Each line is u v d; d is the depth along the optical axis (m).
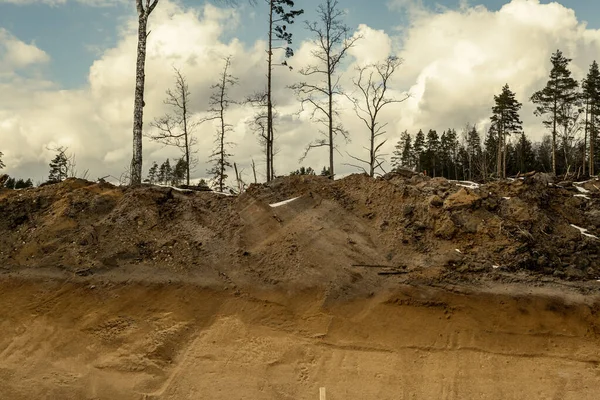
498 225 9.13
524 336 7.23
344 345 7.37
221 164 23.42
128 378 7.10
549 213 9.85
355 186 10.87
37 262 9.12
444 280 8.16
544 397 6.48
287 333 7.64
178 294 8.41
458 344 7.23
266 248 9.19
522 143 46.47
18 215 10.18
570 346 7.07
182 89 24.62
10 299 8.45
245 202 10.46
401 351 7.22
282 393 6.80
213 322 7.93
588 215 9.97
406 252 8.90
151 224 9.87
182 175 29.89
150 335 7.68
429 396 6.63
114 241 9.45
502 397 6.54
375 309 7.85
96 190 10.95
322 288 8.25
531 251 8.66
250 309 8.06
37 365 7.37
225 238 9.52
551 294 7.77
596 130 35.66
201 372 7.12
